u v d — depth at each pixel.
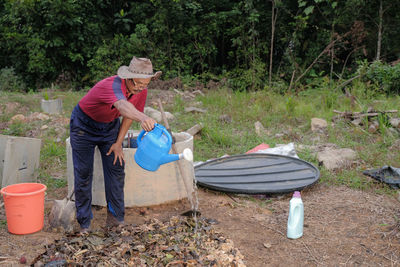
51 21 13.70
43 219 3.57
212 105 9.11
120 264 2.84
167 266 2.85
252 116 7.95
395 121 6.89
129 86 3.12
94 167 4.09
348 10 12.93
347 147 6.11
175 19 14.72
